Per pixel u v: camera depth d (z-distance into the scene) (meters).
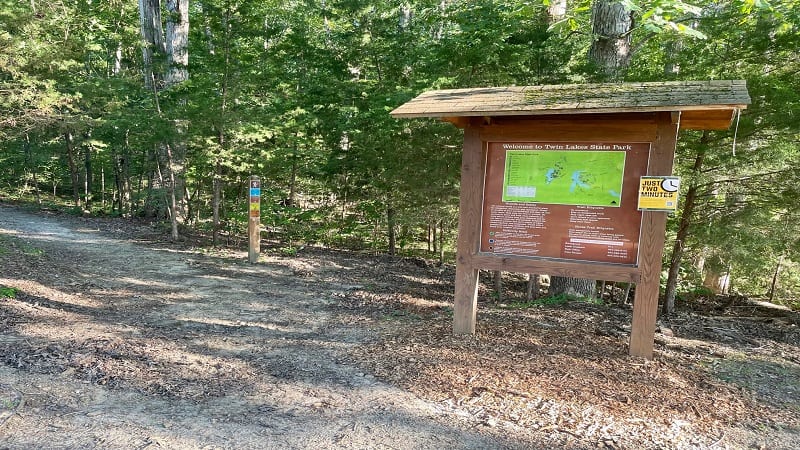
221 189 14.72
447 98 5.66
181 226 15.67
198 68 12.51
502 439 3.37
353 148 12.01
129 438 3.17
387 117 9.63
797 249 7.38
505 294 9.75
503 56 8.58
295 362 4.88
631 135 4.99
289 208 13.23
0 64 8.91
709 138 7.50
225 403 3.82
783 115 6.86
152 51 14.45
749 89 6.98
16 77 9.50
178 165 13.12
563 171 5.32
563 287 8.40
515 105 5.02
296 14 19.27
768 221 7.30
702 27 7.70
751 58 7.43
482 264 5.64
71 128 11.21
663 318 7.36
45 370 4.15
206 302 7.47
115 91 13.98
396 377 4.45
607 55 8.35
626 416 3.74
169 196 14.21
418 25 12.48
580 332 5.86
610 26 8.25
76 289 7.45
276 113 12.64
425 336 5.80
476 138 5.58
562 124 5.25
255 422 3.51
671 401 4.01
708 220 7.83
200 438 3.23
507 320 6.45
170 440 3.18
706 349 5.49
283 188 15.02
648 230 4.95
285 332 6.07
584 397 4.03
